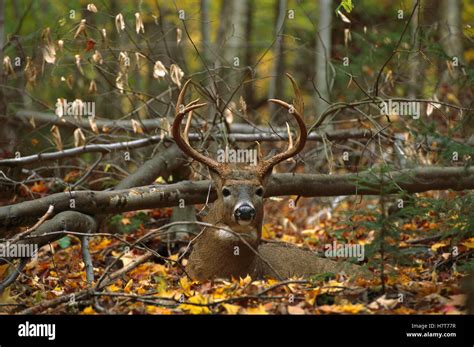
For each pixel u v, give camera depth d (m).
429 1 16.52
